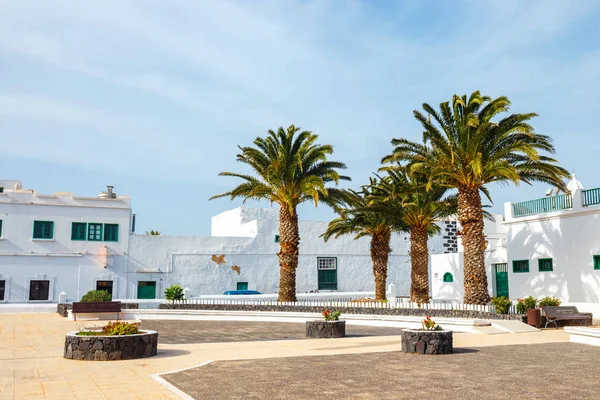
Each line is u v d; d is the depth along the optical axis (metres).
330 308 26.08
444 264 38.44
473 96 21.78
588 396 8.23
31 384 9.09
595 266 24.53
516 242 29.33
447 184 23.12
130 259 37.22
